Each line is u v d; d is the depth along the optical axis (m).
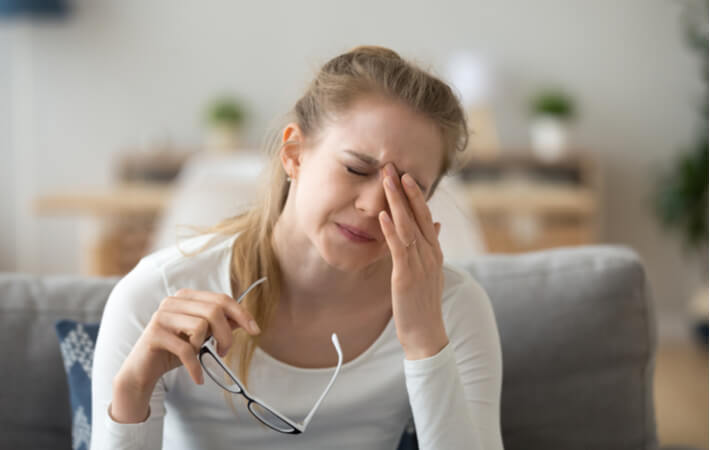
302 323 1.15
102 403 1.09
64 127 4.57
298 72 4.56
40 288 1.44
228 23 4.54
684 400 3.22
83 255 4.43
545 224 4.10
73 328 1.32
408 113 1.02
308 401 1.15
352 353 1.17
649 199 4.49
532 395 1.43
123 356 1.10
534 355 1.43
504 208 3.52
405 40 4.52
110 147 4.59
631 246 4.54
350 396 1.16
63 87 4.54
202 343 0.98
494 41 4.50
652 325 1.48
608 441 1.43
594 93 4.49
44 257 4.62
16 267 4.63
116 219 3.88
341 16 4.52
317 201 1.03
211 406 1.14
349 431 1.18
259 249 1.15
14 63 4.50
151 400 1.07
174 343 0.98
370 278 1.14
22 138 4.56
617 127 4.50
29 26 4.48
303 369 1.14
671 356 3.96
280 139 1.15
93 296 1.43
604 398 1.43
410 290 1.06
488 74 4.32
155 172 4.42
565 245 3.91
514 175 4.33
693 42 4.24
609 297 1.45
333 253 1.04
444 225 2.35
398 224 1.02
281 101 4.58
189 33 4.54
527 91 4.52
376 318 1.16
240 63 4.57
